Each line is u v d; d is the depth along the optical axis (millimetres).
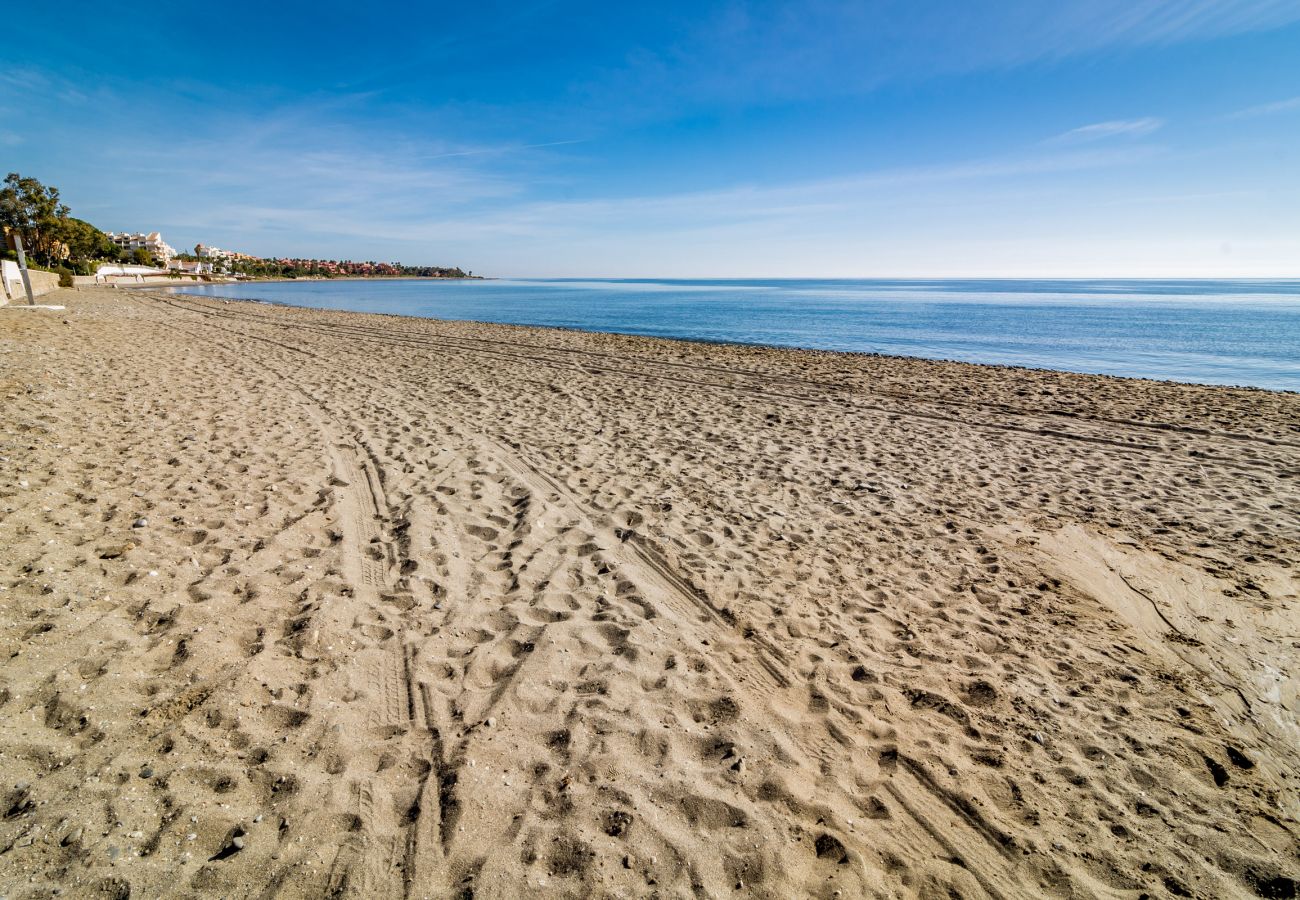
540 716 3068
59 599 3439
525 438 8188
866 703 3389
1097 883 2416
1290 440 9727
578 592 4316
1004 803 2770
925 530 5848
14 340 12172
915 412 11234
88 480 5234
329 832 2320
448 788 2574
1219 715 3422
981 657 3865
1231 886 2430
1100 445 9281
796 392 12836
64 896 1942
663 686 3381
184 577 3889
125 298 33812
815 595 4539
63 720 2625
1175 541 5785
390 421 8516
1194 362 22094
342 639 3512
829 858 2438
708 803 2637
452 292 95625
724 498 6422
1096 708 3438
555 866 2289
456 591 4180
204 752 2594
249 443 6832
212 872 2104
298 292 77812
